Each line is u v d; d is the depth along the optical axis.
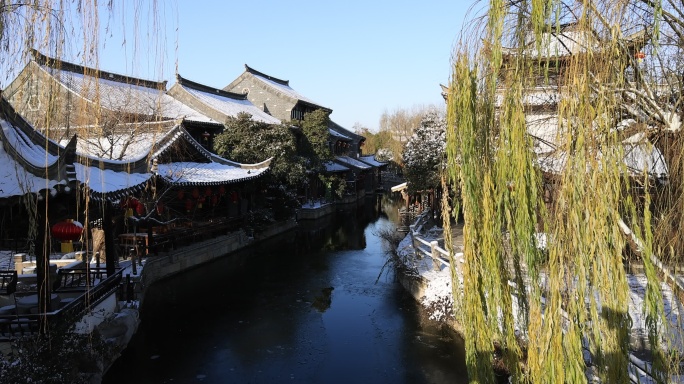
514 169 4.29
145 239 16.56
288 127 29.47
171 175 17.83
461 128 4.95
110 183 10.30
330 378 9.77
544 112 4.93
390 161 72.94
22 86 5.82
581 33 4.07
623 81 4.17
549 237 4.16
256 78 45.84
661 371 3.88
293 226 31.53
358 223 34.31
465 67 4.96
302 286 16.89
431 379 9.68
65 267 11.82
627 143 4.43
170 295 15.59
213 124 29.05
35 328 7.69
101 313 10.08
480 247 4.79
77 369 7.64
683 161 4.38
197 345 11.45
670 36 5.04
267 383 9.55
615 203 3.79
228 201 25.55
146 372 9.91
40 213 7.70
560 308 3.93
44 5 5.13
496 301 4.63
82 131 7.07
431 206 27.30
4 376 6.36
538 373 4.07
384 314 13.62
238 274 18.62
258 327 12.75
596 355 3.96
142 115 19.92
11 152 7.73
